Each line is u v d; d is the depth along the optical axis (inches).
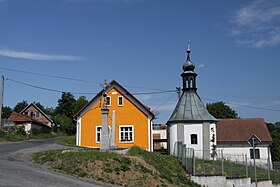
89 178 788.6
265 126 2114.9
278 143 2425.0
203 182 1012.5
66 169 837.8
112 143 1348.4
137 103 1706.4
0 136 2114.9
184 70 1775.3
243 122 2160.4
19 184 619.5
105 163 866.1
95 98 1731.1
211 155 1450.5
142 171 877.8
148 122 1695.4
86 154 930.7
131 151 1069.1
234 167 1239.5
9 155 1081.4
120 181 798.5
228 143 2028.8
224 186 1032.2
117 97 1713.8
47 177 725.9
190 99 1718.8
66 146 1679.4
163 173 937.5
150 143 1681.8
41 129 3754.9
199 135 1632.6
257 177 1186.0
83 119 1728.6
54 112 5324.8
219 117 3144.7
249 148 2011.6
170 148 1697.8
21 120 3388.3
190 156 1081.4
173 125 1673.2
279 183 1235.9
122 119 1699.1
